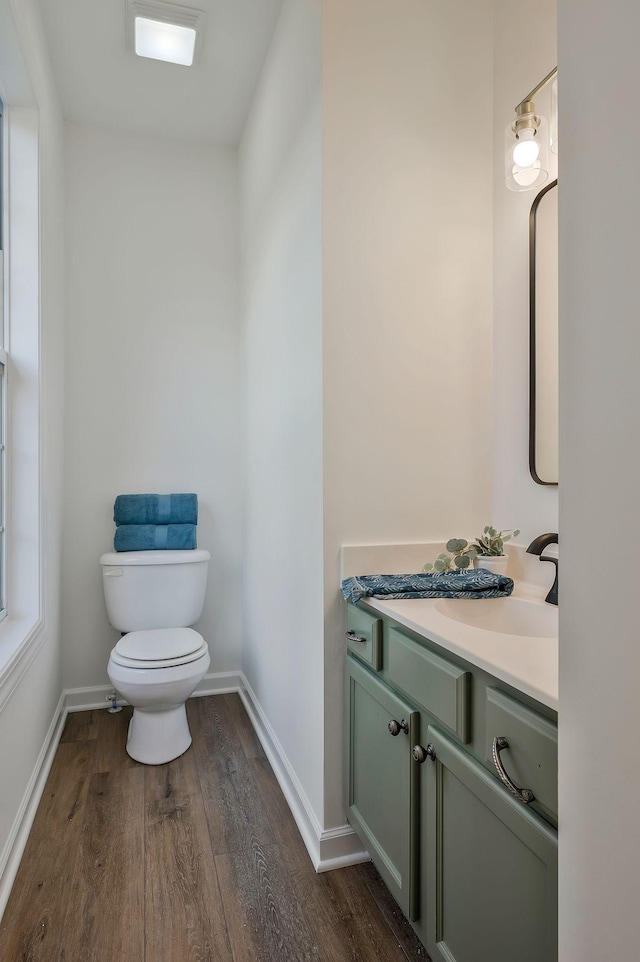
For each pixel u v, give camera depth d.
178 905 1.46
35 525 1.96
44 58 2.11
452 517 1.74
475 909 1.02
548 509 1.57
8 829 1.54
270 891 1.51
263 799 1.95
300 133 1.82
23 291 1.96
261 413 2.41
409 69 1.70
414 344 1.70
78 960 1.30
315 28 1.67
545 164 1.50
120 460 2.77
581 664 0.56
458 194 1.75
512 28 1.70
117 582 2.53
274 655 2.21
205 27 2.12
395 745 1.31
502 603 1.48
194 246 2.89
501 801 0.93
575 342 0.57
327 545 1.62
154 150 2.84
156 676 2.12
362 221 1.64
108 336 2.76
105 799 1.93
